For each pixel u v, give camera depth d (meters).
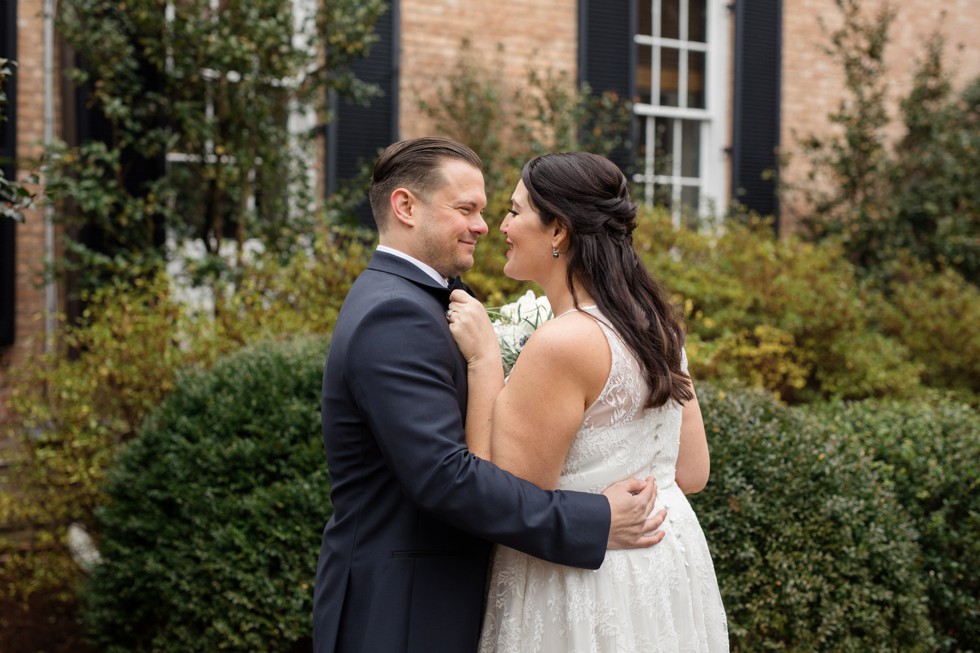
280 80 5.44
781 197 7.77
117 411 3.95
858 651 2.75
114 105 4.95
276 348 3.50
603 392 1.73
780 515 2.71
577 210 1.77
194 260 5.07
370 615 1.69
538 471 1.69
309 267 4.94
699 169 7.79
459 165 1.79
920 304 6.29
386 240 1.83
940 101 7.89
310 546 3.02
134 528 3.22
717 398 3.08
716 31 7.73
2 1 5.00
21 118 5.27
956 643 3.28
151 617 3.35
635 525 1.76
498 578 1.81
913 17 8.25
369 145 6.33
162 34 5.19
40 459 3.85
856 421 3.61
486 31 6.75
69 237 5.12
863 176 7.59
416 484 1.59
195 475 3.15
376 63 6.32
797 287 5.55
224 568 3.02
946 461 3.32
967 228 7.48
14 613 3.96
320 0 5.67
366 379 1.64
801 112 7.90
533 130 6.68
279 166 5.65
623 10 7.18
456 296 1.80
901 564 2.84
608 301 1.76
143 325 4.12
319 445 3.09
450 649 1.70
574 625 1.72
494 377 1.75
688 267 5.77
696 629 1.89
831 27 7.98
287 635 2.98
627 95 7.22
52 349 4.81
